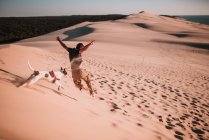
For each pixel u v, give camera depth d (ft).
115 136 15.31
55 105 15.76
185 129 22.16
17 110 12.25
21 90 15.88
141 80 40.14
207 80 51.55
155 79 43.32
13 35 280.72
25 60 33.58
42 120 12.49
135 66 56.75
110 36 134.62
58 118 13.76
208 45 111.86
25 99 14.29
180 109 27.84
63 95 20.03
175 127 22.08
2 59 27.86
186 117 25.49
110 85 32.42
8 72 21.22
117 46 99.30
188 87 41.22
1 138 8.77
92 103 21.77
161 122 22.43
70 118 14.70
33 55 42.55
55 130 12.05
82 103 20.16
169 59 79.92
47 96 17.30
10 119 10.85
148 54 86.48
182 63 74.43
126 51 88.12
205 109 29.53
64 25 389.80
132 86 34.35
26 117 11.87
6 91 14.12
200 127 23.41
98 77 36.37
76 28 213.05
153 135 18.60
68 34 190.19
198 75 56.59
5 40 237.86
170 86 39.40
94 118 17.07
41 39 173.06
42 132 11.21
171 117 24.52
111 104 23.82
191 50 102.94
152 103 27.76
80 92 24.40
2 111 11.25
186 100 32.24
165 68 60.13
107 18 538.47
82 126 14.44
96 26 188.24
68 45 90.68
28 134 10.30
